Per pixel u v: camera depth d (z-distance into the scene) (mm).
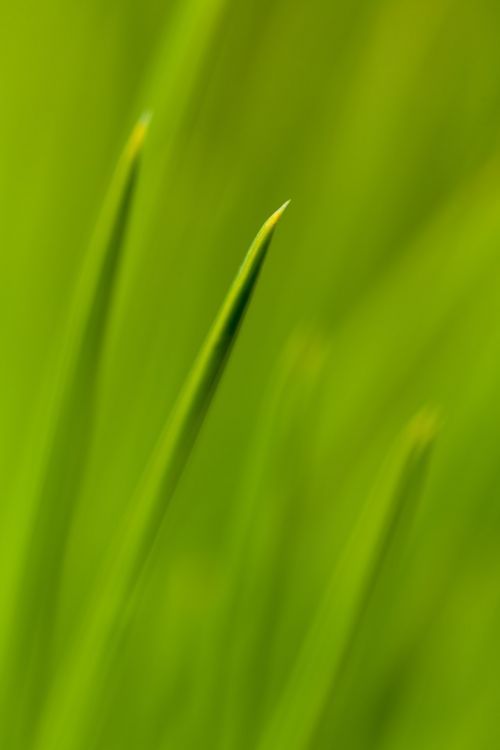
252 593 174
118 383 174
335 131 181
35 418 160
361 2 183
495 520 177
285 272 179
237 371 178
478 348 175
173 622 177
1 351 166
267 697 175
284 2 180
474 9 182
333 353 177
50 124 172
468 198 177
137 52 174
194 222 176
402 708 179
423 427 158
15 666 158
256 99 178
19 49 172
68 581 170
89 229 170
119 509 173
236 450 177
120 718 175
